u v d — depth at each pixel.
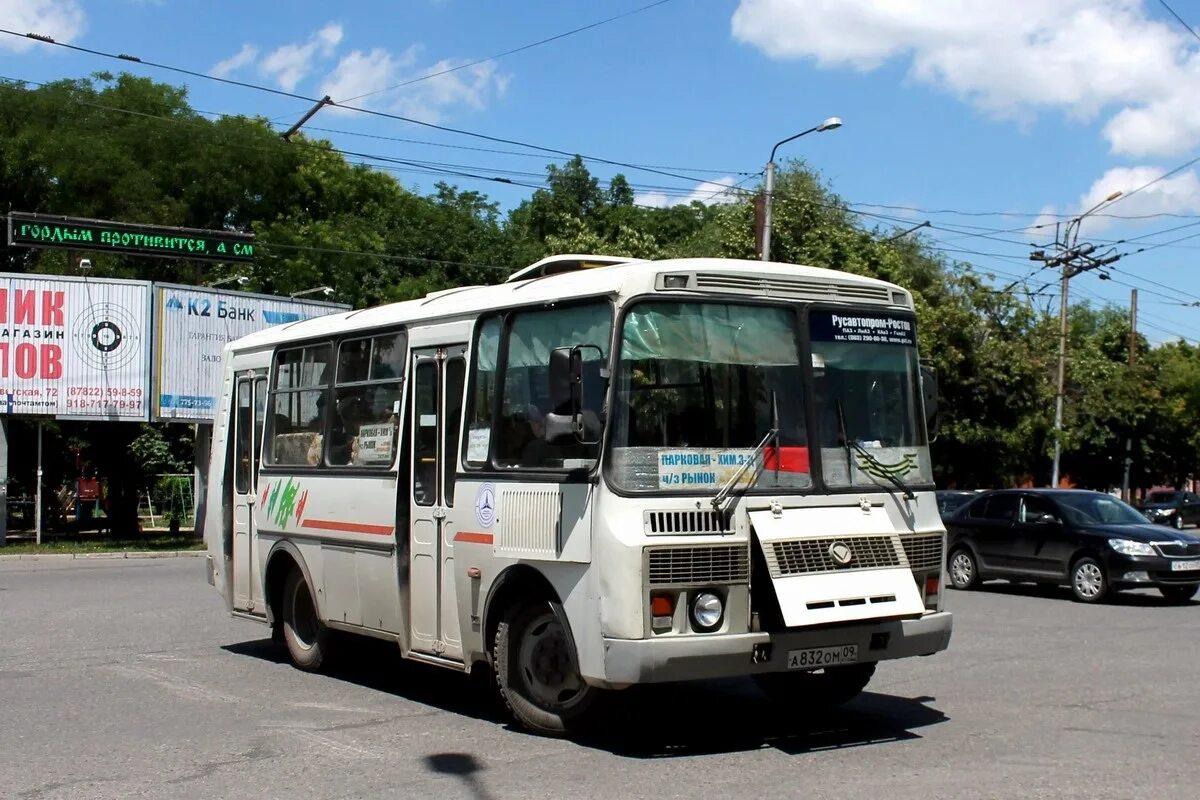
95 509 39.28
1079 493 19.16
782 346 8.03
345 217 49.50
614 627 7.24
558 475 7.80
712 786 6.79
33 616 14.79
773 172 25.98
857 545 7.80
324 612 10.55
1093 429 46.94
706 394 7.69
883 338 8.49
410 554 9.40
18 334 28.12
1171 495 46.97
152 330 29.19
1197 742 7.95
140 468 32.31
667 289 7.68
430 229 51.91
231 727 8.58
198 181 42.72
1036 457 43.84
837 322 8.28
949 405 36.53
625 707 9.26
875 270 35.75
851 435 8.15
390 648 11.52
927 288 38.19
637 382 7.50
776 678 9.20
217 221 44.66
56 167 37.12
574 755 7.62
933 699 9.58
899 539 8.03
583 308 7.87
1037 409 37.62
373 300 46.44
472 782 6.96
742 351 7.86
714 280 7.84
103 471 32.59
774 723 8.64
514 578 8.19
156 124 42.34
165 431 33.03
